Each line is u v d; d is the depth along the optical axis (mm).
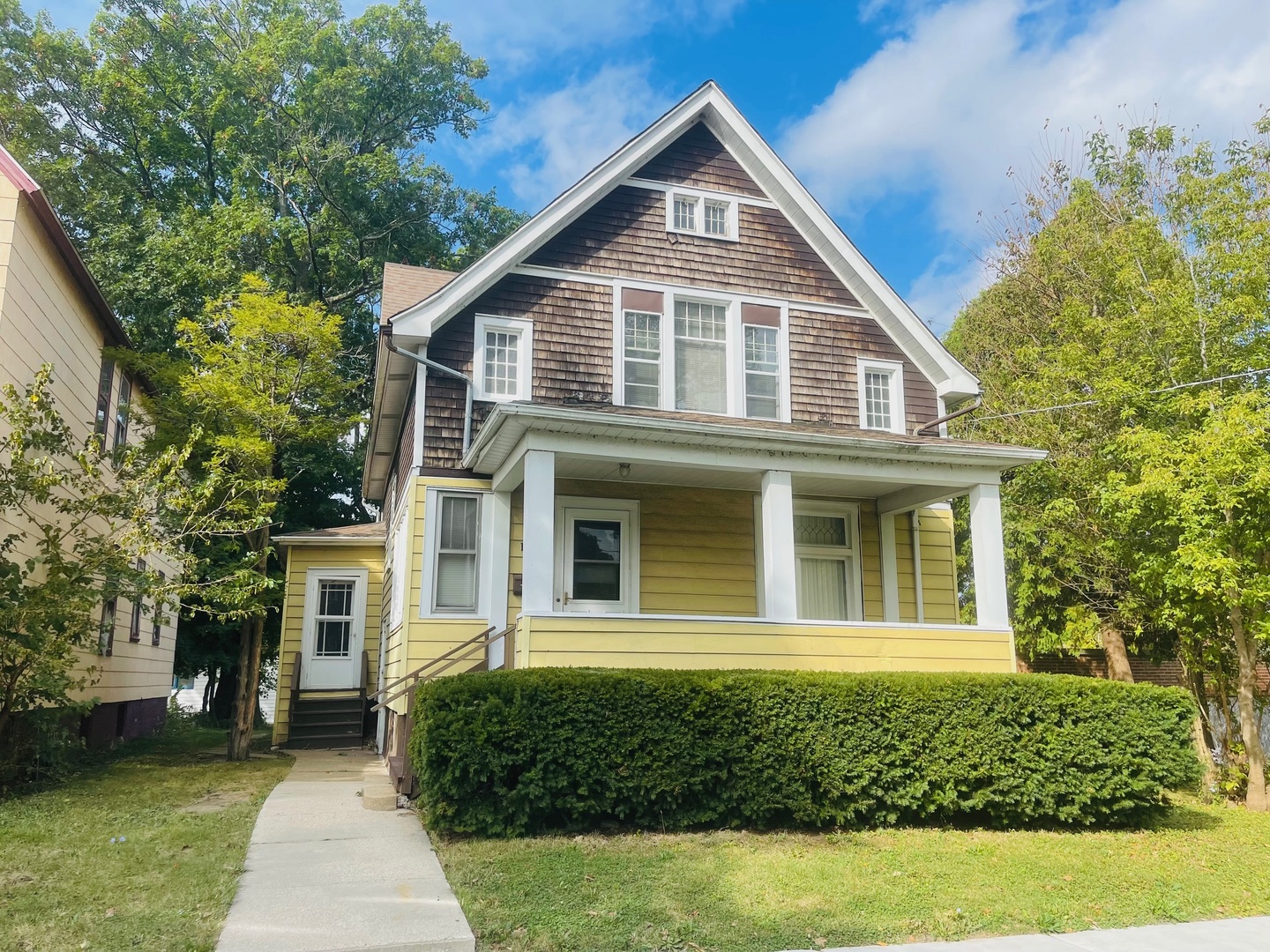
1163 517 11000
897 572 13133
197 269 21969
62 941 4715
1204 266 13023
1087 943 5523
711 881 6305
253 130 26156
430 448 11109
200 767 12266
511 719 7422
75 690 12195
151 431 17297
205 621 23812
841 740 8133
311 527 25891
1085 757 8602
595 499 11844
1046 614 15812
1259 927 5977
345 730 16406
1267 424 10273
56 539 9430
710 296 12938
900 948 5312
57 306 11492
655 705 7777
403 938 5004
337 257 25250
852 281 13734
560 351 11984
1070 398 13805
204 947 4750
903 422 13562
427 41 29062
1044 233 17391
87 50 24750
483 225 29312
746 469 10297
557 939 5160
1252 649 11227
